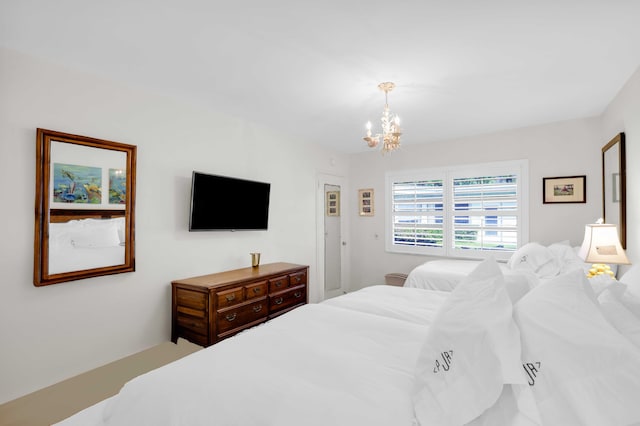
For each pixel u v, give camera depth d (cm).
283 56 212
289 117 344
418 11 164
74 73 229
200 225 300
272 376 112
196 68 230
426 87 261
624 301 122
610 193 299
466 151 423
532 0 155
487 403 88
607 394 76
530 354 92
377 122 361
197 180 295
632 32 183
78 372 230
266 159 382
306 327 165
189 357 134
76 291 230
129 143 259
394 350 138
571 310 97
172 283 281
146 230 271
